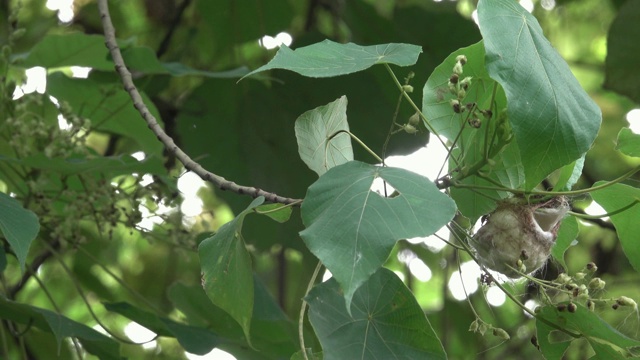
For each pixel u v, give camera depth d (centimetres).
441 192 161
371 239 157
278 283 278
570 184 178
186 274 294
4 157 206
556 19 323
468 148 175
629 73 267
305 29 286
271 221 258
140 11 289
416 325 167
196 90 262
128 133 233
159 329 215
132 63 231
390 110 254
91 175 214
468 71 176
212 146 261
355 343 166
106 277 292
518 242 174
